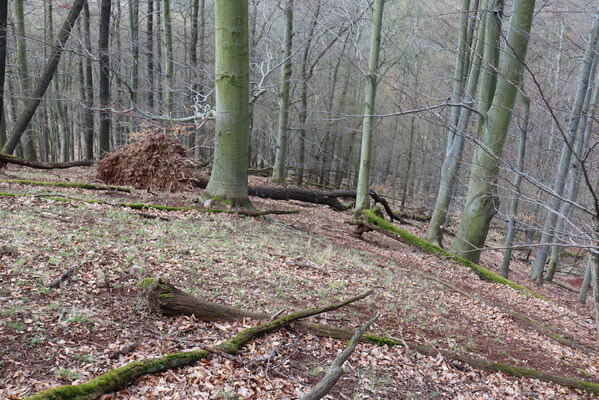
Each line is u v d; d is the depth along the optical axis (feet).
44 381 10.62
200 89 60.64
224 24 30.68
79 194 30.68
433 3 45.70
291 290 20.47
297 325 16.61
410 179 103.19
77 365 11.56
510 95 33.71
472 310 25.41
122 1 77.36
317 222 43.70
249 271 21.42
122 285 16.49
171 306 15.02
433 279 30.17
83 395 9.94
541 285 46.52
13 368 10.84
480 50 40.40
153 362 11.92
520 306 30.17
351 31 49.57
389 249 38.68
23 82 57.11
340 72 100.22
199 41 73.46
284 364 14.14
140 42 61.31
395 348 17.20
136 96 60.70
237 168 33.40
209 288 18.38
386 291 23.99
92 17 72.54
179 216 28.96
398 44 73.67
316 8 63.98
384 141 102.27
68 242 19.31
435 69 55.06
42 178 37.78
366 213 40.68
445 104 27.12
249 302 17.97
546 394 17.03
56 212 24.06
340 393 13.53
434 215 45.09
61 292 14.96
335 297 20.93
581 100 29.27
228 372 12.89
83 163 46.42
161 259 19.92
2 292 13.99
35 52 77.10
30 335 12.27
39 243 18.51
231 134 32.58
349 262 28.27
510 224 40.04
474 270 36.83
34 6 67.26
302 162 77.82
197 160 51.11
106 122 53.36
